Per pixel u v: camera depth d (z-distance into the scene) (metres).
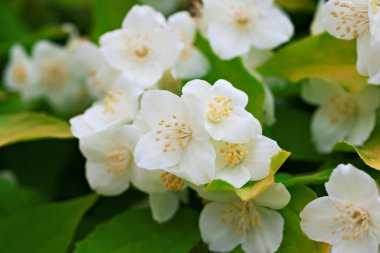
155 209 0.33
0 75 0.49
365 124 0.34
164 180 0.31
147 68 0.34
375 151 0.31
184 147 0.30
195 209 0.34
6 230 0.36
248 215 0.31
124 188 0.33
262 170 0.30
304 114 0.37
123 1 0.38
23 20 0.50
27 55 0.48
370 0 0.30
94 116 0.33
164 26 0.34
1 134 0.35
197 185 0.30
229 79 0.34
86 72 0.44
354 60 0.33
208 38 0.35
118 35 0.35
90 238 0.33
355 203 0.29
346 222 0.30
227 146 0.30
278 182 0.30
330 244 0.30
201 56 0.35
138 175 0.32
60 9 0.50
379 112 0.34
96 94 0.39
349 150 0.33
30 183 0.43
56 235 0.35
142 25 0.34
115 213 0.39
